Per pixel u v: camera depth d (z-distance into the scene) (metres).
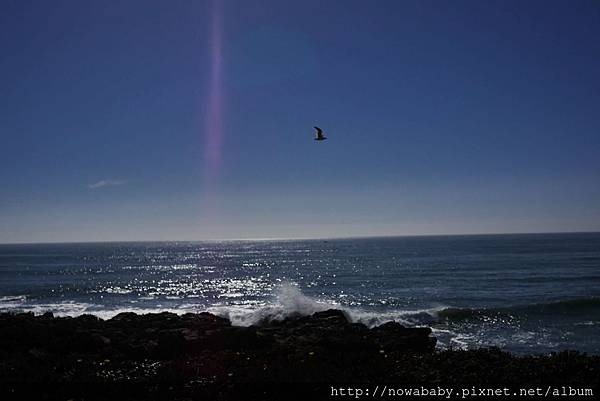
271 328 20.30
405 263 96.38
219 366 13.23
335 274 75.00
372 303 41.22
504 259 99.94
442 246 190.25
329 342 16.38
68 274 81.19
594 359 13.34
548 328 27.84
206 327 19.05
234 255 159.75
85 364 13.66
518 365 13.12
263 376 11.97
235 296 48.84
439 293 48.34
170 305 41.78
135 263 115.69
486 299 43.16
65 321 20.73
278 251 189.12
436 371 12.81
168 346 15.65
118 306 41.28
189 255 163.50
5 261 126.44
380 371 12.87
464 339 25.02
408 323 29.66
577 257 102.81
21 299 47.22
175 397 11.16
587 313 32.47
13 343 15.67
